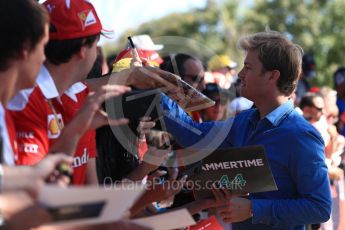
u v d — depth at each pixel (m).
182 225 2.34
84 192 1.76
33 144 2.30
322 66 20.64
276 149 2.94
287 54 2.96
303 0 22.41
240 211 2.86
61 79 2.42
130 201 1.88
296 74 2.99
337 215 4.80
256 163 2.75
